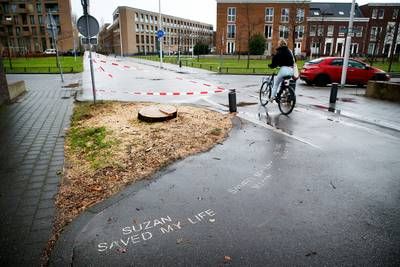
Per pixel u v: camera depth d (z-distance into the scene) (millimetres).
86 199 3525
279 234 2891
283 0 52594
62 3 73000
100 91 12672
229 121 7195
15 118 7508
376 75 15789
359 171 4379
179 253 2627
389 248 2703
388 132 6504
